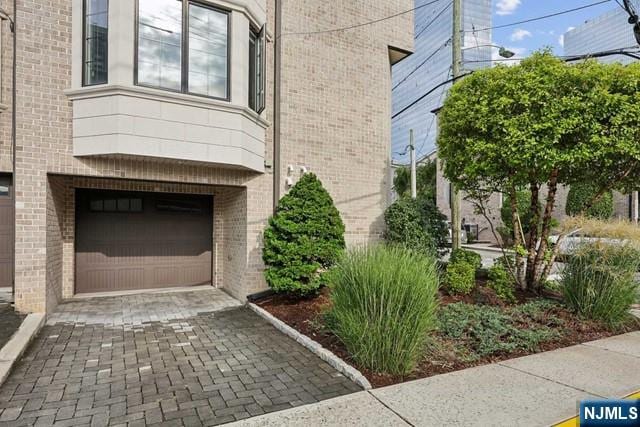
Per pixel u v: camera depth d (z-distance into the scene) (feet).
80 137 18.90
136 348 15.24
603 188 22.39
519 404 10.55
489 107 19.89
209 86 21.01
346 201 28.22
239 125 21.57
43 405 10.50
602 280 19.07
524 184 21.93
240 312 21.50
